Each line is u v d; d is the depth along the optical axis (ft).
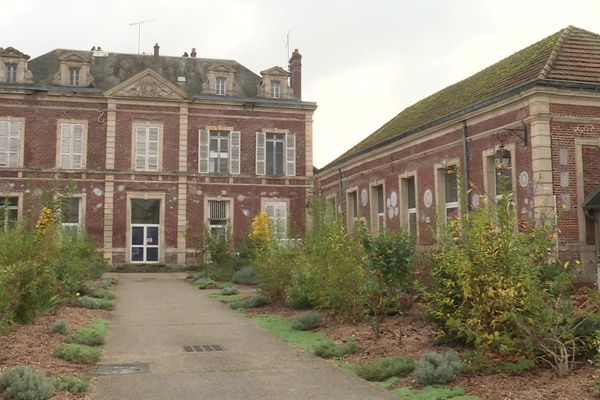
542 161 51.96
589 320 24.54
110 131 102.22
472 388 22.02
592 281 51.06
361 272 34.47
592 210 51.85
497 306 23.57
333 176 102.78
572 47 60.23
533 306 23.15
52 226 43.24
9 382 21.04
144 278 86.07
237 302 51.26
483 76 74.33
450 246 27.35
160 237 103.60
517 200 55.01
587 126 53.57
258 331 38.01
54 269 39.58
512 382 22.38
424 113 83.97
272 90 112.78
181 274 94.73
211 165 107.24
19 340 30.42
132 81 103.04
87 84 103.55
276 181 109.50
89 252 62.23
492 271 23.80
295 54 115.34
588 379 22.08
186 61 117.39
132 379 24.98
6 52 100.53
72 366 26.71
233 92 110.42
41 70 106.63
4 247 34.45
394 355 28.27
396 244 33.68
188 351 31.35
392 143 78.95
